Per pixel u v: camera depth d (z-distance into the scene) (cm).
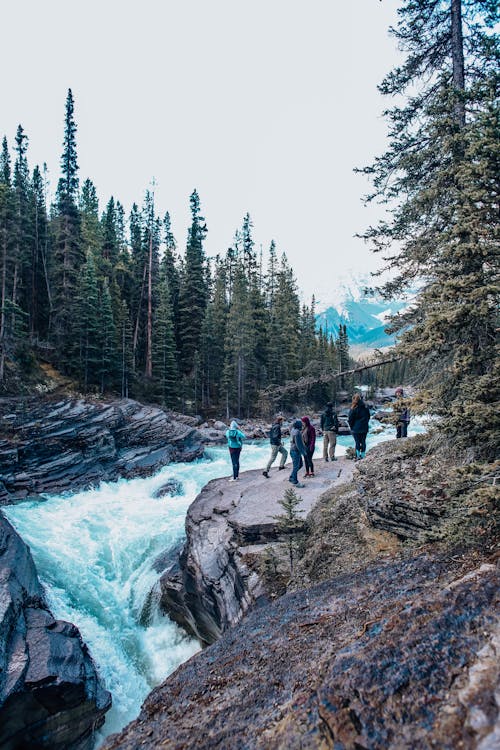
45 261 3962
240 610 750
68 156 3631
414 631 271
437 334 556
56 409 2461
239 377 4569
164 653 962
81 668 727
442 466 688
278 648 392
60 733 671
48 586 1045
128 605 1074
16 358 2862
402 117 914
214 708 326
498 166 501
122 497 1884
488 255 516
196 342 4931
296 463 1126
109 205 4953
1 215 3095
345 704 228
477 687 206
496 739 173
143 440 2644
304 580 674
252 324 4819
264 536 849
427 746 186
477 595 288
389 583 432
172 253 5588
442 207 778
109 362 3522
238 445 1272
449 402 570
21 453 2033
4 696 601
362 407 1220
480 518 442
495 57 777
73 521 1523
